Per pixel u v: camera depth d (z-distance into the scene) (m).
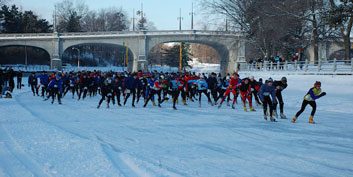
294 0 38.50
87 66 100.75
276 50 48.88
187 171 7.29
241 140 10.98
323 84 27.30
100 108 20.06
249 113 18.39
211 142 10.55
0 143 9.52
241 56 60.47
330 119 16.39
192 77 25.34
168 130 12.59
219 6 49.03
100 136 11.05
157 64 121.44
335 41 45.38
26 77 64.62
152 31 73.62
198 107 21.41
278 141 10.93
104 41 75.12
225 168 7.66
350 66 27.73
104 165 7.47
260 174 7.29
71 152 8.58
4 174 6.85
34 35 75.94
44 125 12.67
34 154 8.35
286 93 26.95
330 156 9.05
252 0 45.72
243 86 19.47
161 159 8.25
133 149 9.27
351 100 21.97
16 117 14.68
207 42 71.06
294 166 8.00
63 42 76.44
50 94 24.33
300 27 43.50
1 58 91.62
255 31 45.59
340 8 29.58
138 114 17.44
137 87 22.00
